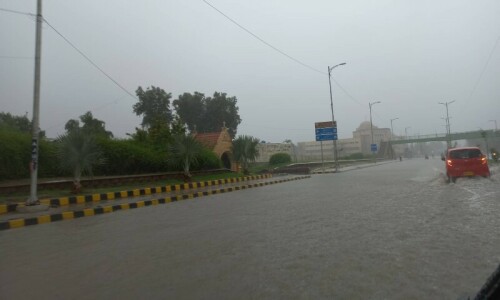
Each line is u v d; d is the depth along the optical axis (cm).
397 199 1362
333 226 906
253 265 612
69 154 1728
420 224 877
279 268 589
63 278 581
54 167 2073
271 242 768
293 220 1020
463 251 634
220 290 505
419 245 685
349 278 527
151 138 2877
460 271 534
